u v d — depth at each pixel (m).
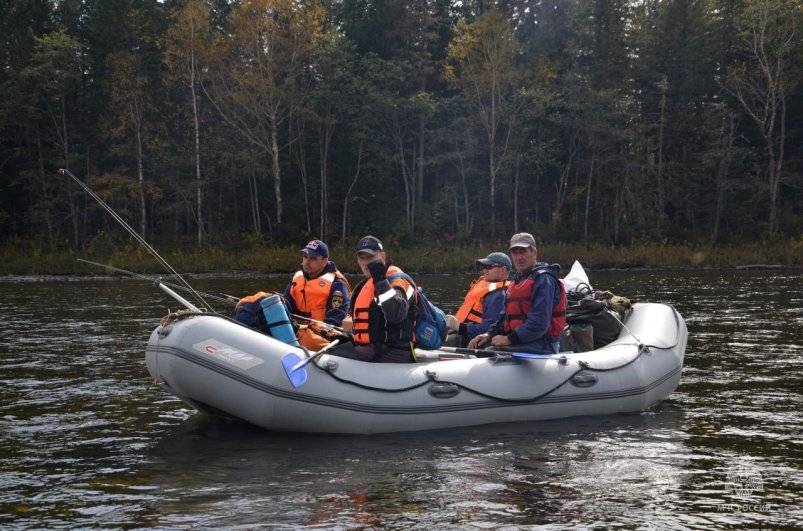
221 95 36.78
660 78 40.34
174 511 4.15
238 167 37.75
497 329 6.58
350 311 6.40
